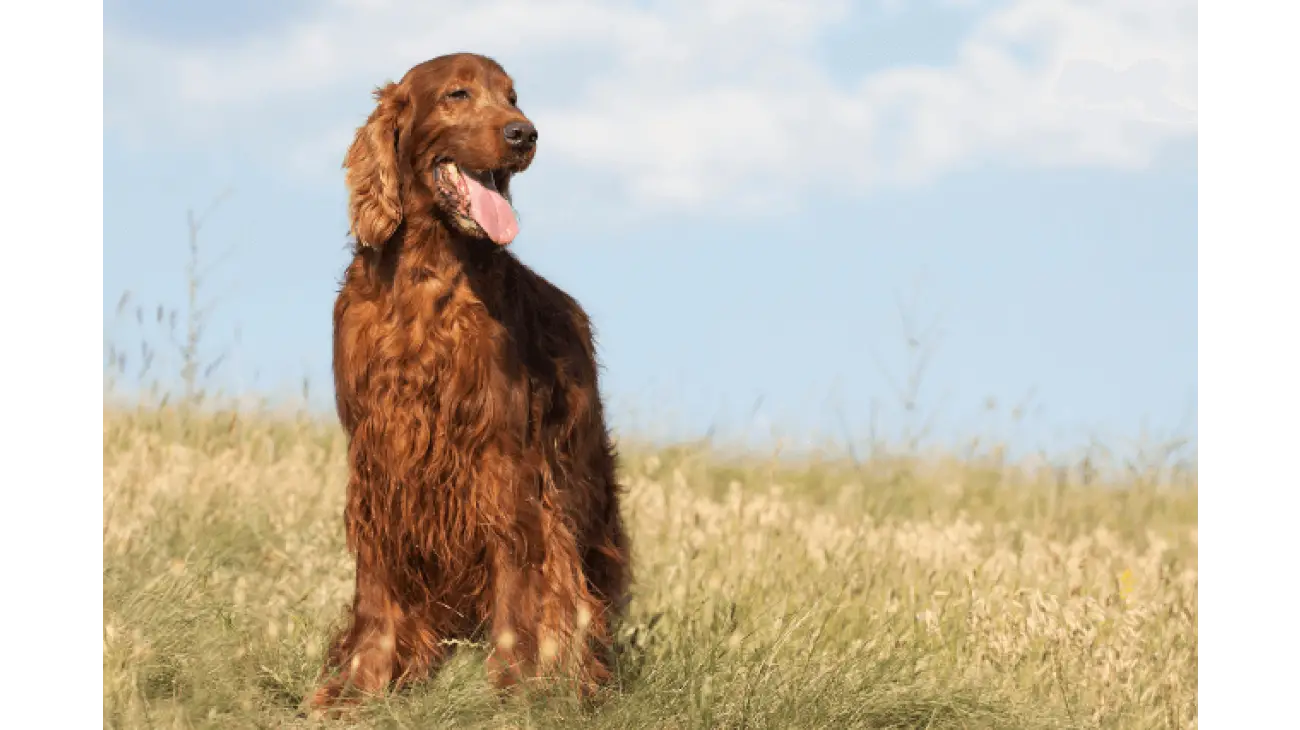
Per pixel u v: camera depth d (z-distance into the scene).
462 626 5.32
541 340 5.38
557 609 5.03
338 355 5.08
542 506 5.11
